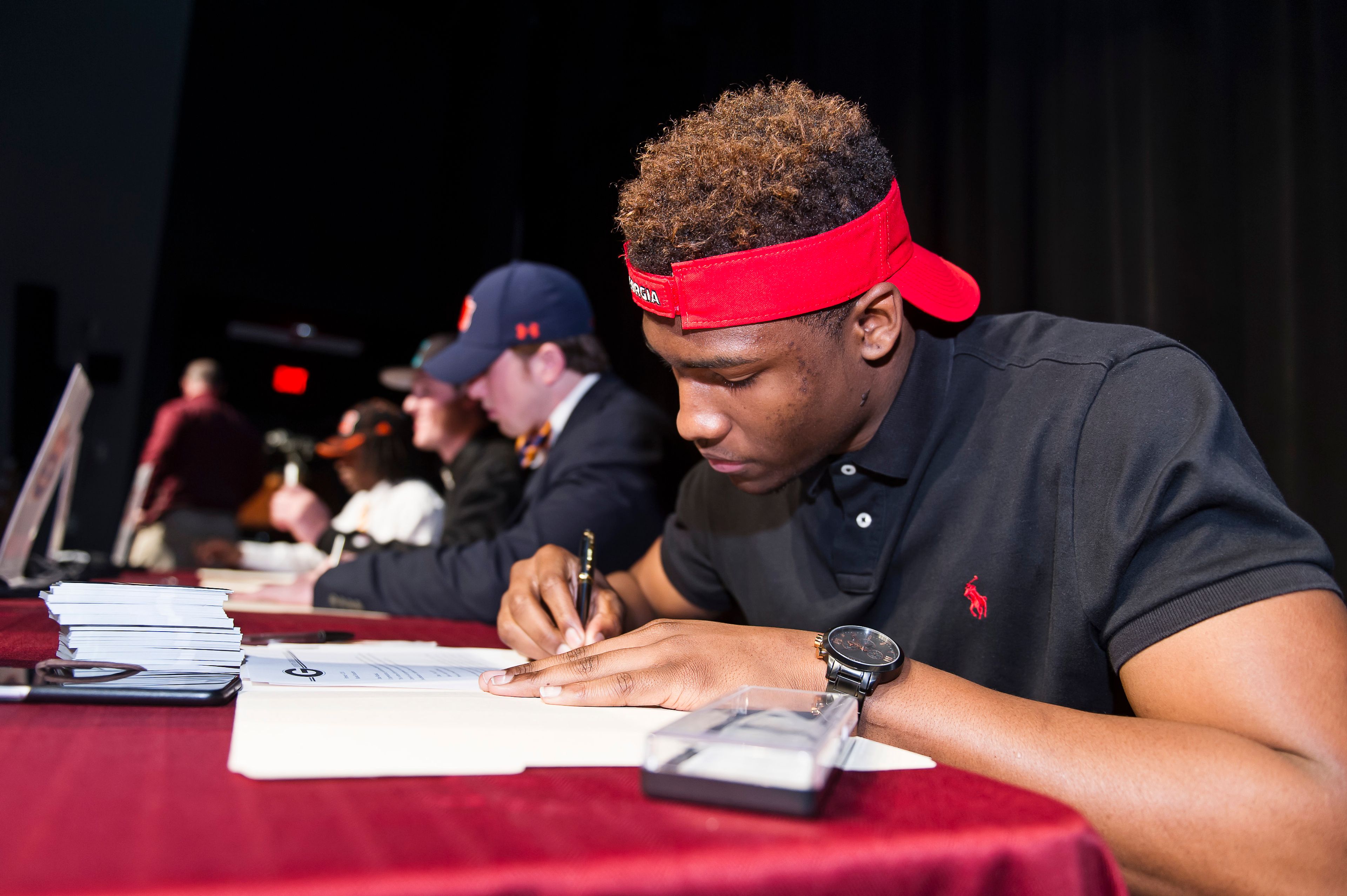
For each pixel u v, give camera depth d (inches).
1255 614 20.6
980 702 21.1
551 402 76.3
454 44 232.1
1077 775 19.0
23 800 12.5
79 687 20.1
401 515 104.7
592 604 35.4
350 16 220.2
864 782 16.3
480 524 83.0
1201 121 77.4
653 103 165.8
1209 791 18.0
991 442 30.7
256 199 213.0
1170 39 79.9
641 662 22.8
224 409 160.6
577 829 12.5
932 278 30.2
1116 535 24.5
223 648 24.3
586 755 16.9
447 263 227.6
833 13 122.5
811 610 35.6
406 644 36.4
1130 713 29.5
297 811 12.7
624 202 27.1
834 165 25.7
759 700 17.8
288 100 214.8
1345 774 18.3
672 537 45.8
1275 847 17.5
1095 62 87.1
